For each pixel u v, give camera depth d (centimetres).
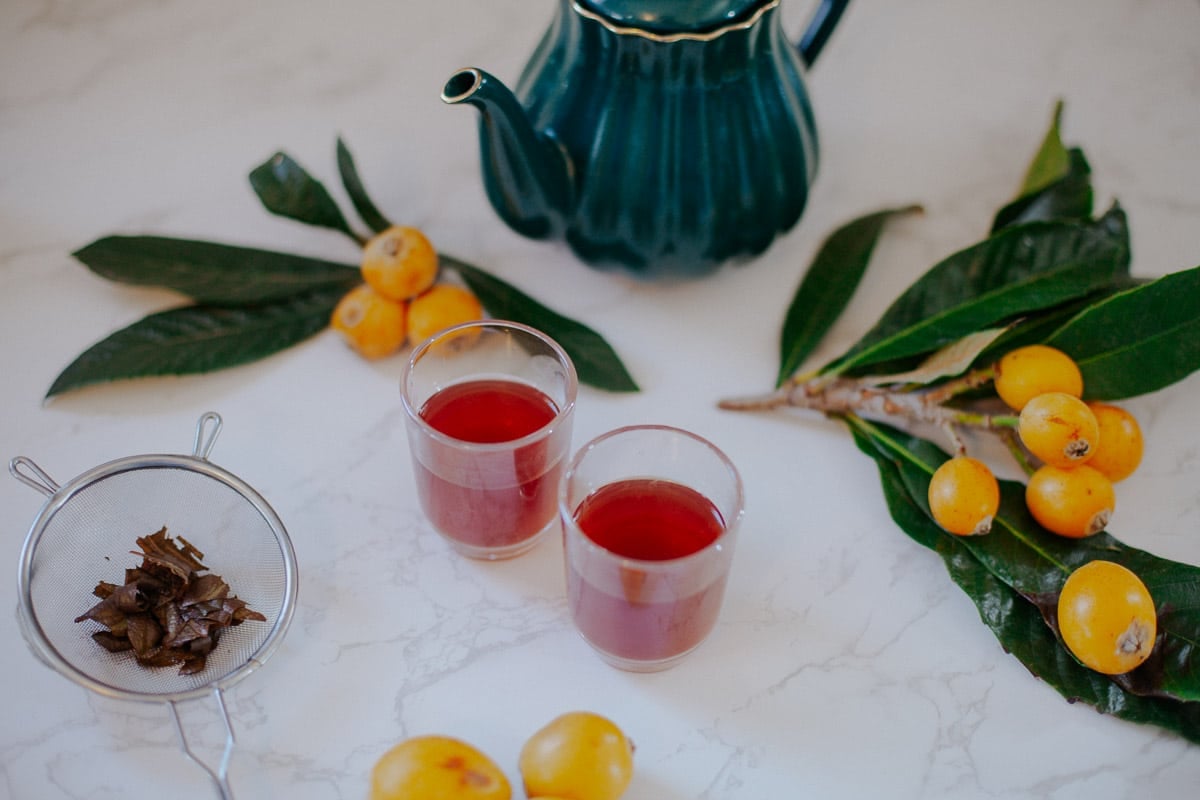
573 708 58
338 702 58
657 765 56
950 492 59
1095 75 78
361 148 74
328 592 60
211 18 79
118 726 57
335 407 66
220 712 56
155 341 65
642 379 67
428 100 76
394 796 52
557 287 70
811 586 61
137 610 58
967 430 66
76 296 68
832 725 58
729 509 57
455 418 61
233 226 71
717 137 62
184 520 61
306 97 76
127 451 64
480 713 57
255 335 66
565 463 60
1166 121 76
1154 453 65
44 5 78
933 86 77
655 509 58
